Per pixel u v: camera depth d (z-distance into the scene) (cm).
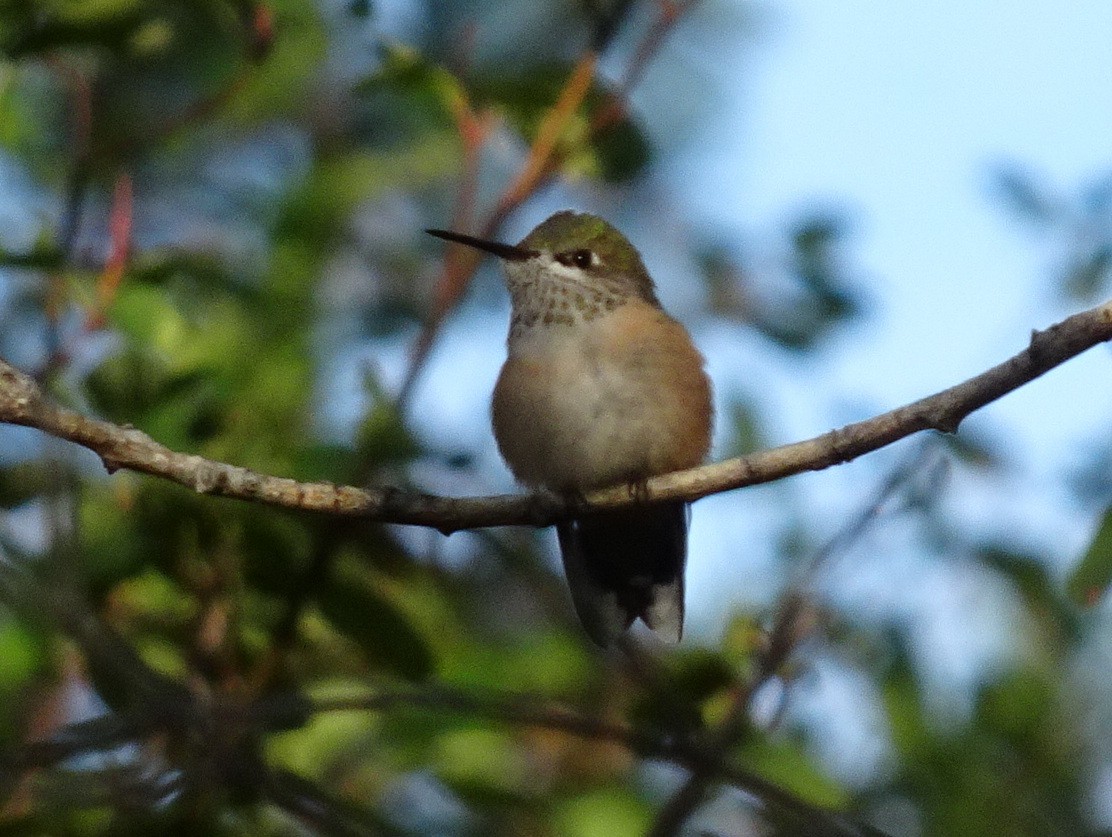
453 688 931
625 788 1008
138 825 815
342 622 926
